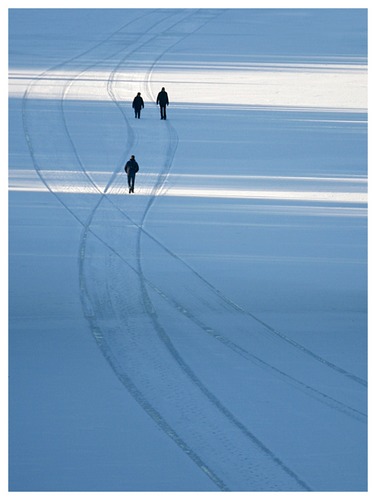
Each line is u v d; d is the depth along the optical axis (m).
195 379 47.19
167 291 64.12
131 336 54.22
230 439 39.81
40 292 63.56
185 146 127.75
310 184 105.88
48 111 153.38
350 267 72.00
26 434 40.16
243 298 62.69
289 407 43.47
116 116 150.75
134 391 45.41
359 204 96.19
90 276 67.94
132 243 78.75
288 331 55.78
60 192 100.81
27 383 46.41
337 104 168.00
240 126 143.75
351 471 37.06
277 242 79.75
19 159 118.75
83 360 49.94
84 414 42.38
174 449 38.78
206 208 93.19
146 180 107.31
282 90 182.00
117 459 37.88
